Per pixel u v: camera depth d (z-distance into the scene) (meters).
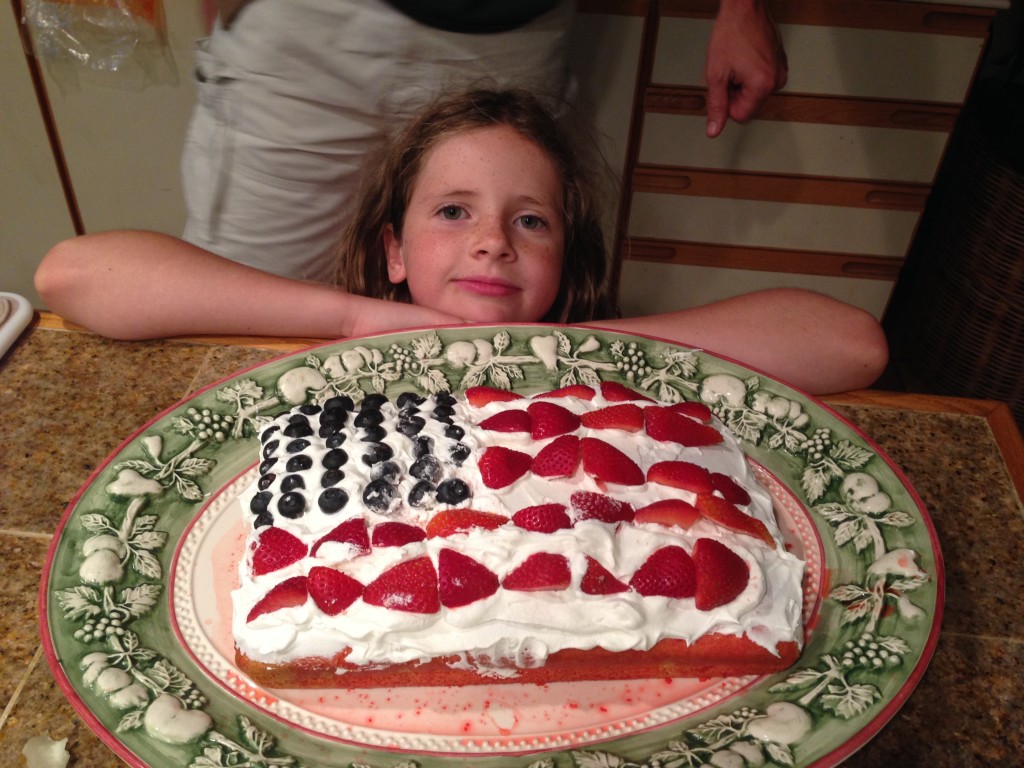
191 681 0.46
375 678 0.48
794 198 1.22
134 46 1.08
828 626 0.50
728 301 0.72
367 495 0.49
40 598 0.48
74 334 0.67
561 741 0.46
